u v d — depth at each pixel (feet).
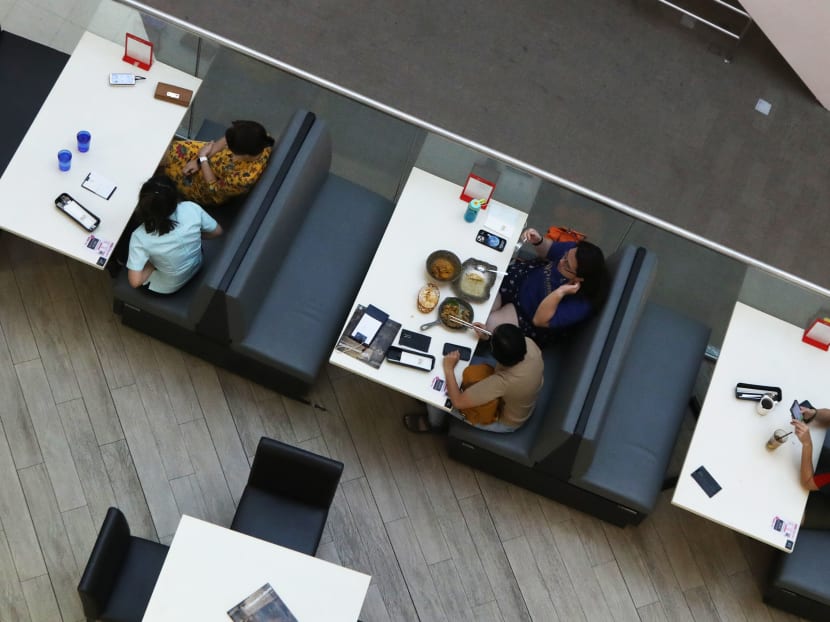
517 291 15.89
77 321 16.37
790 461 15.17
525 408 14.66
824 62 25.05
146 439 15.76
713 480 14.88
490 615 15.49
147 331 16.25
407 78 24.38
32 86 16.69
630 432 15.74
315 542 14.11
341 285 16.14
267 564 12.73
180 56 16.29
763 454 15.19
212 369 16.47
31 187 15.11
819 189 25.46
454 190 16.29
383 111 15.80
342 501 15.85
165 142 15.94
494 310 15.92
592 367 14.34
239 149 14.66
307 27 24.23
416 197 16.05
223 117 17.10
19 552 14.69
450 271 15.48
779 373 15.88
